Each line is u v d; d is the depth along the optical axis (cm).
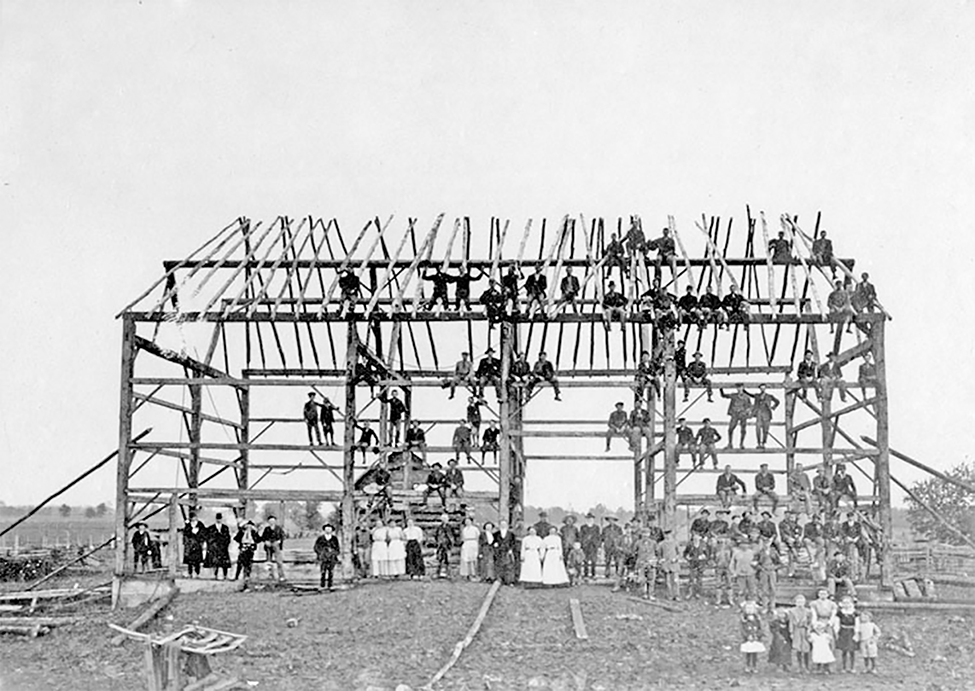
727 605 2756
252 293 3462
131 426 3044
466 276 3244
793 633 2100
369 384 3142
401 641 2334
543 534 3039
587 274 3262
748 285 3503
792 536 3038
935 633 2486
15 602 3012
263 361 3766
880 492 3002
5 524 9081
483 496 3359
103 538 7462
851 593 2712
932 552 4244
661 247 3334
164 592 2923
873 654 2072
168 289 3297
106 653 2322
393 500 3347
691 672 2073
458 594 2767
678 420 3291
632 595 2883
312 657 2206
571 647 2277
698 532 2988
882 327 3053
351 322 3139
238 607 2706
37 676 2103
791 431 3766
